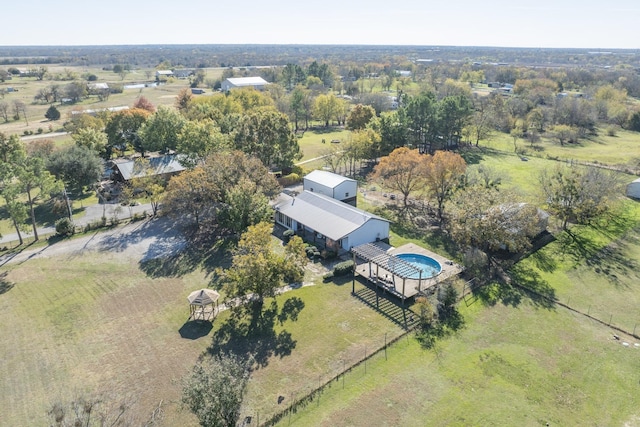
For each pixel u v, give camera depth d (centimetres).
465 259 4678
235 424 2628
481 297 4256
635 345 3550
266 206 5388
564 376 3206
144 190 6825
